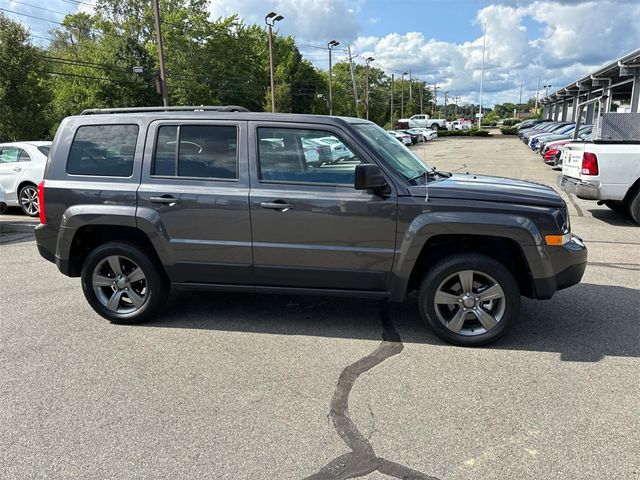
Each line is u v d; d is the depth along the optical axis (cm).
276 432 297
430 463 267
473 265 395
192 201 424
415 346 414
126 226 442
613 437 287
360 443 286
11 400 336
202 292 559
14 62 1977
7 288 586
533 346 408
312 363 386
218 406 326
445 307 416
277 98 5459
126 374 371
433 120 6550
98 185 445
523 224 381
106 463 271
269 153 420
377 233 401
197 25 4825
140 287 471
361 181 375
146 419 312
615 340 418
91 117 456
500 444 282
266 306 512
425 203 391
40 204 461
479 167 2161
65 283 606
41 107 2088
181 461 271
